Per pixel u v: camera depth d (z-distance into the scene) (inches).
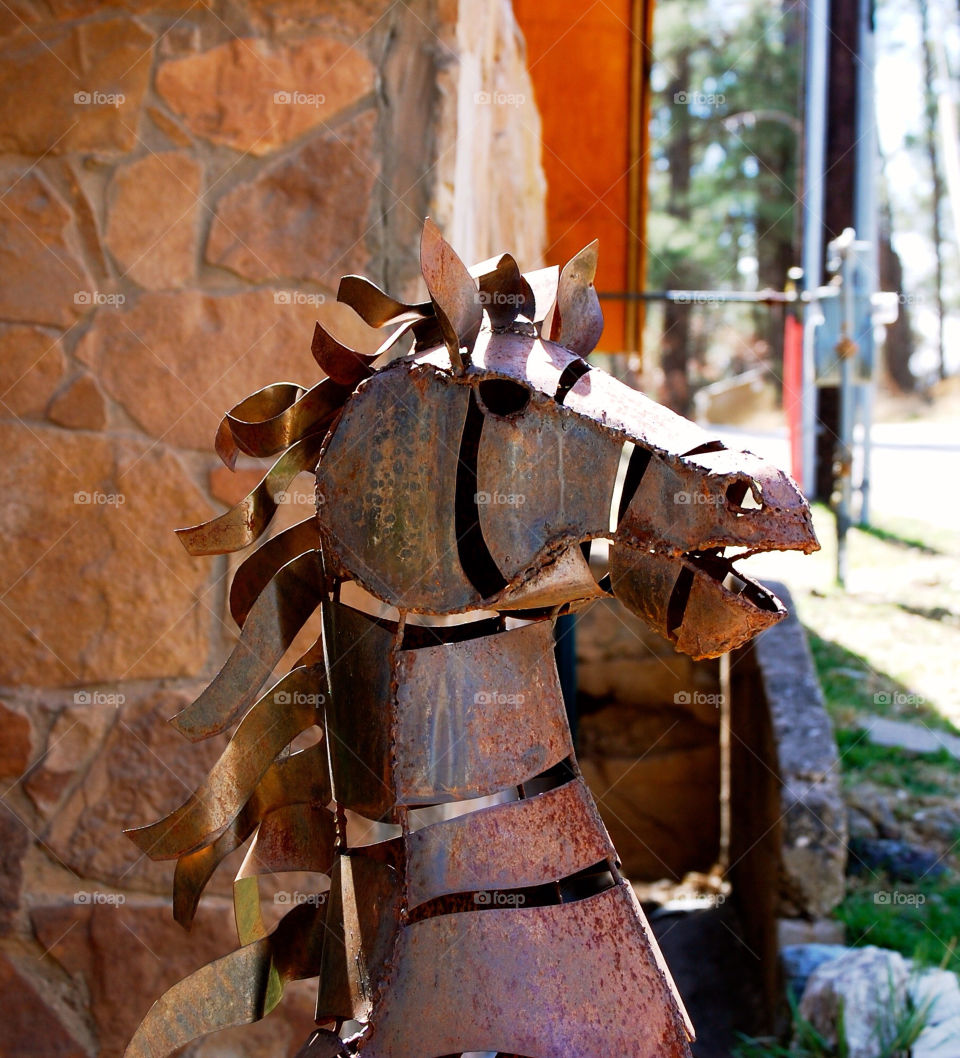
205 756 88.2
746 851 151.6
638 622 178.5
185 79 86.9
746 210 654.5
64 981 88.8
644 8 195.8
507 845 48.1
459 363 48.0
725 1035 123.6
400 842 53.3
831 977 108.8
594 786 176.4
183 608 87.9
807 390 273.4
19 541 87.7
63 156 87.2
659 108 640.4
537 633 50.4
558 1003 46.1
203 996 51.8
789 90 624.1
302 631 85.2
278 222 86.9
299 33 86.7
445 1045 46.3
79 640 88.0
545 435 47.1
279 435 53.6
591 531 46.6
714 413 598.5
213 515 87.4
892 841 136.4
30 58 87.1
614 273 210.8
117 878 88.5
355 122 86.7
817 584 210.7
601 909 47.5
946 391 599.8
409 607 49.4
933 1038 101.4
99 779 88.4
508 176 140.2
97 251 87.3
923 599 200.1
